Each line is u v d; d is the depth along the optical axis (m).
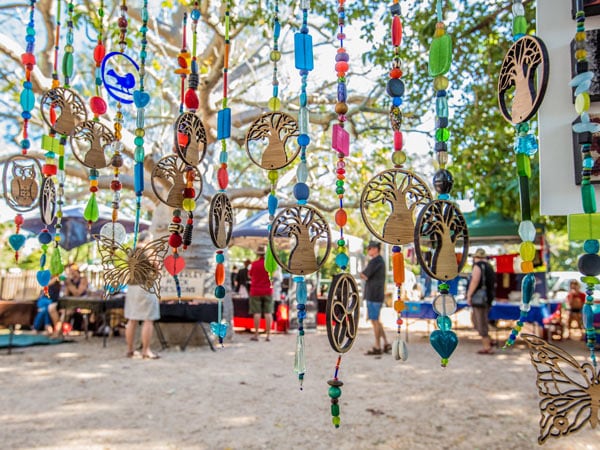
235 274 10.52
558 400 1.16
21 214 1.69
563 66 1.24
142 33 1.69
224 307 7.25
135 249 1.59
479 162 5.33
